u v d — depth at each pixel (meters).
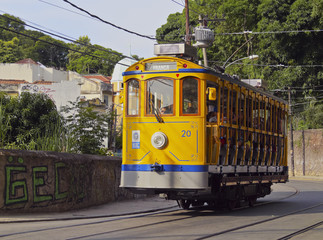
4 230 11.50
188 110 14.31
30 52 92.06
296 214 16.25
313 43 47.00
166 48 15.37
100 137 23.41
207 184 14.08
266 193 20.59
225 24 51.72
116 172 19.84
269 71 48.28
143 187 14.41
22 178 14.39
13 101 25.91
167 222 13.39
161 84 14.62
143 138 14.59
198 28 28.20
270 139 19.69
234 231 11.62
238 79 16.75
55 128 19.97
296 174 54.53
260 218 14.70
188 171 14.09
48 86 50.19
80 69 93.25
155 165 14.33
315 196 25.69
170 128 14.36
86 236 10.52
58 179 15.70
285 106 22.09
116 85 65.56
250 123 17.27
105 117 23.59
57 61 97.12
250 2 51.28
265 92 19.00
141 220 13.95
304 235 11.35
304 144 53.50
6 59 87.12
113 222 13.41
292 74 47.06
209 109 14.45
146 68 14.88
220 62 51.44
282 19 47.25
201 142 14.12
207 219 14.23
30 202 14.60
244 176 16.83
